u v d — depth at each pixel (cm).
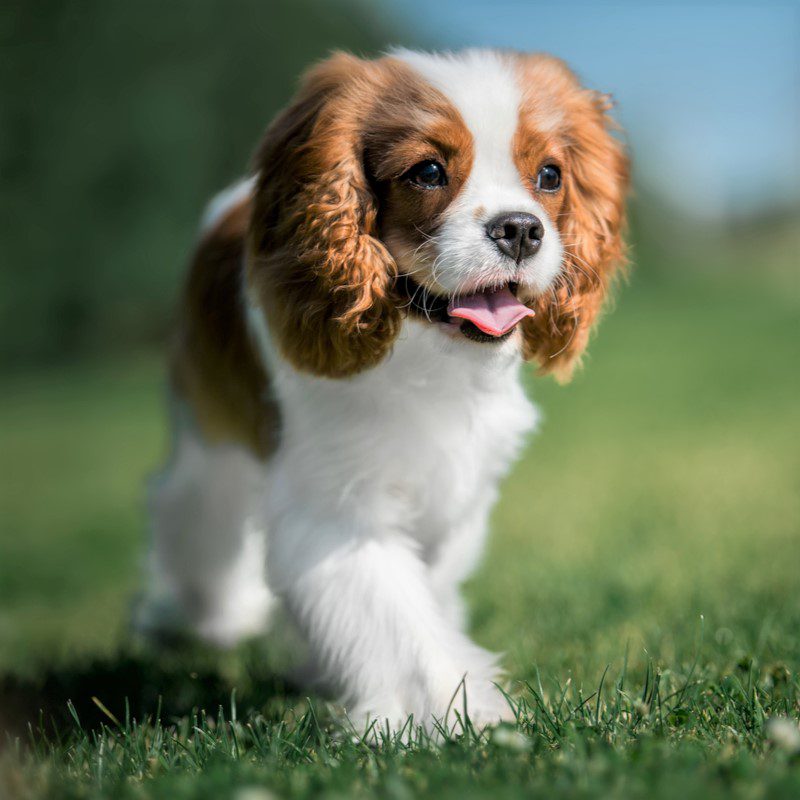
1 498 1146
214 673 380
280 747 259
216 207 420
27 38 2492
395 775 220
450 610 349
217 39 2561
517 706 289
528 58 330
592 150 337
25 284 2519
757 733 244
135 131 2469
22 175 2503
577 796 200
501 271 287
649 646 347
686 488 779
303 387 313
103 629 548
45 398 2145
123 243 2495
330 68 317
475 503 341
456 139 292
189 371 408
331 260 294
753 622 365
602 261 344
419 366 306
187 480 421
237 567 435
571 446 1070
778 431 1041
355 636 296
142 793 222
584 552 567
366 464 308
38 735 299
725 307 2620
